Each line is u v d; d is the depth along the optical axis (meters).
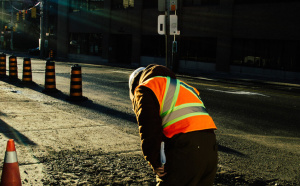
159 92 2.69
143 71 2.97
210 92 14.66
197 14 28.70
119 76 19.94
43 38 41.28
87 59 42.88
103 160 5.12
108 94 12.65
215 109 10.66
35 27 64.56
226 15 26.52
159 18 14.85
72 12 44.84
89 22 41.69
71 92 10.58
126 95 12.61
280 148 6.57
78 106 9.84
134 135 6.77
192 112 2.68
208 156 2.63
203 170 2.63
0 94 10.98
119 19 37.19
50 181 4.22
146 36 34.41
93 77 18.70
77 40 44.81
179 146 2.60
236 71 26.39
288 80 22.41
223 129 8.06
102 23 39.50
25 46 67.88
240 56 26.14
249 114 10.05
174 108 2.67
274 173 5.13
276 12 23.45
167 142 2.66
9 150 3.17
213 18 27.48
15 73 14.83
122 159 5.21
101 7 39.81
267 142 6.98
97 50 41.44
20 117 7.70
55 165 4.77
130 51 37.84
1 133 6.21
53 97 11.12
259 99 13.15
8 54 49.09
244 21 25.44
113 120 8.22
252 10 24.86
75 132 6.62
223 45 26.92
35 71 20.45
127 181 4.42
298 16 22.28
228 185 4.55
